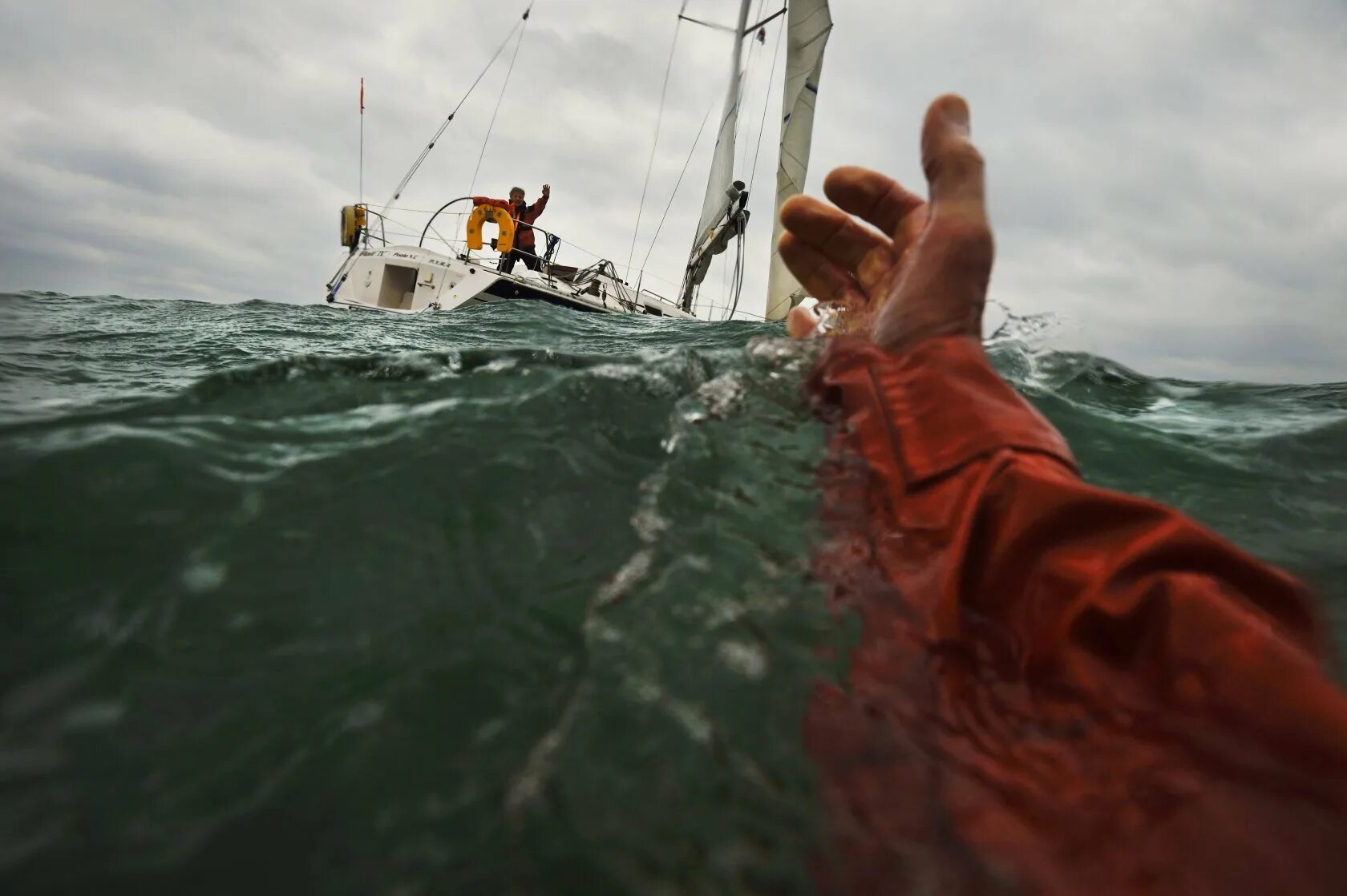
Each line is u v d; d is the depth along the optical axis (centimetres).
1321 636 70
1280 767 57
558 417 183
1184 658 67
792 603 105
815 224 207
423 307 1324
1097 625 75
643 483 150
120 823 68
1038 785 66
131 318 584
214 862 65
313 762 77
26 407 190
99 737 77
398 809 72
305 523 124
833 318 201
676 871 66
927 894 60
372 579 111
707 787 74
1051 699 74
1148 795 61
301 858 66
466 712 85
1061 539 83
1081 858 58
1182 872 54
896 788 71
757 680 89
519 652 96
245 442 158
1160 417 302
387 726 82
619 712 85
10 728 77
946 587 89
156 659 90
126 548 111
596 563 120
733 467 151
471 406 191
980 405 113
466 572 115
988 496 94
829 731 80
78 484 126
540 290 1352
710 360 236
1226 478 214
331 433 168
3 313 527
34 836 66
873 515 116
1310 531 180
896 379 135
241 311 762
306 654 93
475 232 1444
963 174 151
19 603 96
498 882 65
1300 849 52
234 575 108
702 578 113
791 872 65
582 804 73
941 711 79
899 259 186
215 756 77
